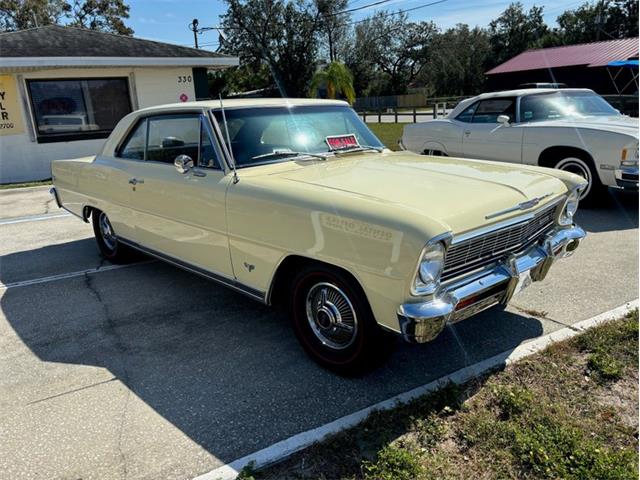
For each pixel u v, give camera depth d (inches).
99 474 91.6
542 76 1063.6
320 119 162.4
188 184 144.9
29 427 105.3
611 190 309.7
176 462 94.0
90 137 501.0
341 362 118.8
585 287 166.9
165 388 118.6
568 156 269.3
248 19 1754.4
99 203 198.7
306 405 110.2
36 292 183.3
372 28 2144.4
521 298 160.4
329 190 114.7
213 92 1873.8
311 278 119.0
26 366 130.8
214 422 105.3
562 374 116.2
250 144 141.9
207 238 143.1
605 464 87.5
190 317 157.5
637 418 100.5
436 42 2304.4
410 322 97.4
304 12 1796.3
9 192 406.0
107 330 150.4
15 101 459.2
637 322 136.7
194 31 1626.5
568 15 2219.5
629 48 968.9
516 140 287.1
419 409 104.6
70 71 475.8
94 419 107.4
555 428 97.4
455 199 109.3
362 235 101.5
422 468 88.8
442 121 335.0
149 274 199.3
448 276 105.4
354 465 91.3
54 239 259.1
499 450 92.9
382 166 140.1
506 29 2289.6
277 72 1845.5
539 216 123.9
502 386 112.0
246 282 134.8
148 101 523.5
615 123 269.9
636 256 194.5
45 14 1446.9
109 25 1552.7
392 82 2356.1
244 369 125.9
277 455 94.2
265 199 121.1
